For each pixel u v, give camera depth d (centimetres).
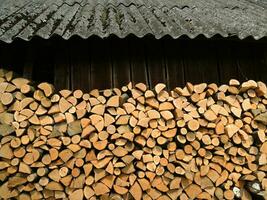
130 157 355
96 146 352
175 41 437
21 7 473
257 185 369
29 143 352
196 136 366
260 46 457
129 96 374
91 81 418
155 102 366
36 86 390
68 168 353
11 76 363
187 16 434
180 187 366
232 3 565
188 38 376
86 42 423
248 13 496
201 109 370
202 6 511
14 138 348
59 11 445
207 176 369
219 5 533
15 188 351
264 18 473
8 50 427
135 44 432
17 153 348
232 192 370
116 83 420
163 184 360
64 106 358
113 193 358
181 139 363
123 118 357
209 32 379
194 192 365
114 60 425
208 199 367
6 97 354
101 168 354
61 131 355
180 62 437
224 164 371
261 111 388
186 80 434
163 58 435
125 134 353
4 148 347
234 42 443
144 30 371
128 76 423
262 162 374
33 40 367
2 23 394
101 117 356
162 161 360
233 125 375
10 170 348
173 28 386
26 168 346
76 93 362
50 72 450
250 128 385
